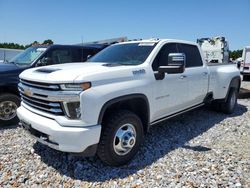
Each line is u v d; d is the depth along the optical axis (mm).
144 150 4426
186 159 4105
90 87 3320
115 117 3623
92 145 3373
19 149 4434
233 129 5754
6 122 5777
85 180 3473
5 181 3439
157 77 4301
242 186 3324
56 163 3936
